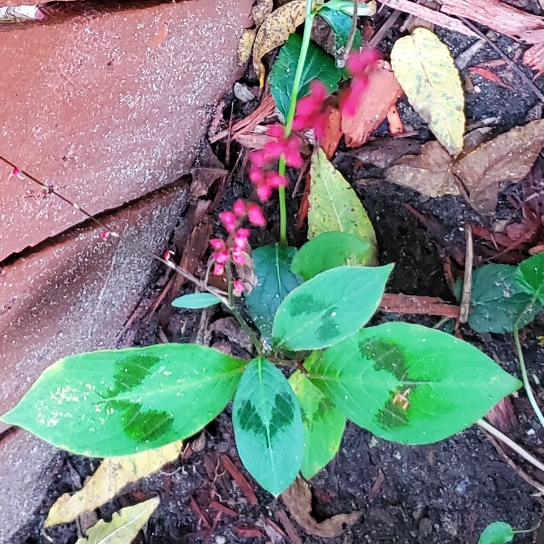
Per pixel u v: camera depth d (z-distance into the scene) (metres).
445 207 0.30
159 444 0.22
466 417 0.21
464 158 0.29
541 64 0.29
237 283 0.25
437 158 0.30
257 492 0.33
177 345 0.23
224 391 0.23
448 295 0.30
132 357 0.22
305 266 0.28
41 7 0.21
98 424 0.21
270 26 0.31
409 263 0.31
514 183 0.30
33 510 0.35
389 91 0.30
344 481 0.31
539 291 0.28
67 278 0.28
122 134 0.27
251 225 0.33
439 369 0.22
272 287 0.30
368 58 0.30
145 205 0.31
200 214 0.34
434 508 0.30
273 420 0.23
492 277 0.29
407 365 0.22
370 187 0.31
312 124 0.30
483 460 0.29
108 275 0.31
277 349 0.23
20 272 0.25
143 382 0.22
